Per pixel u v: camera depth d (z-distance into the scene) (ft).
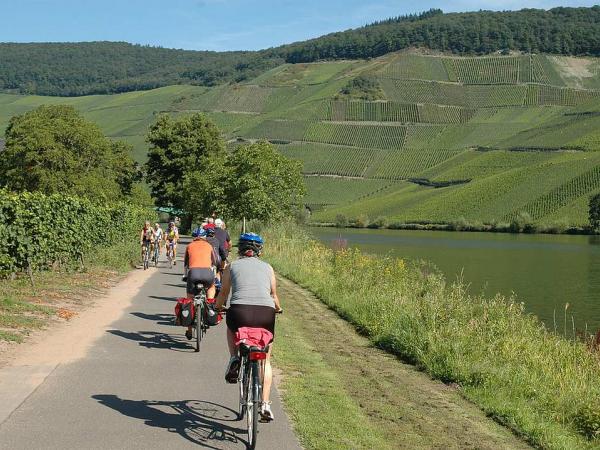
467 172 546.26
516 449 25.59
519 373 38.34
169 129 235.61
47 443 20.97
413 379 36.35
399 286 67.41
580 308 98.53
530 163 533.96
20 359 31.53
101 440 21.49
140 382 28.73
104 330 40.68
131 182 243.19
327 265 97.50
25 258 57.21
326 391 29.76
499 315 51.90
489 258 196.75
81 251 76.95
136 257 106.63
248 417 22.02
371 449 22.49
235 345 23.67
